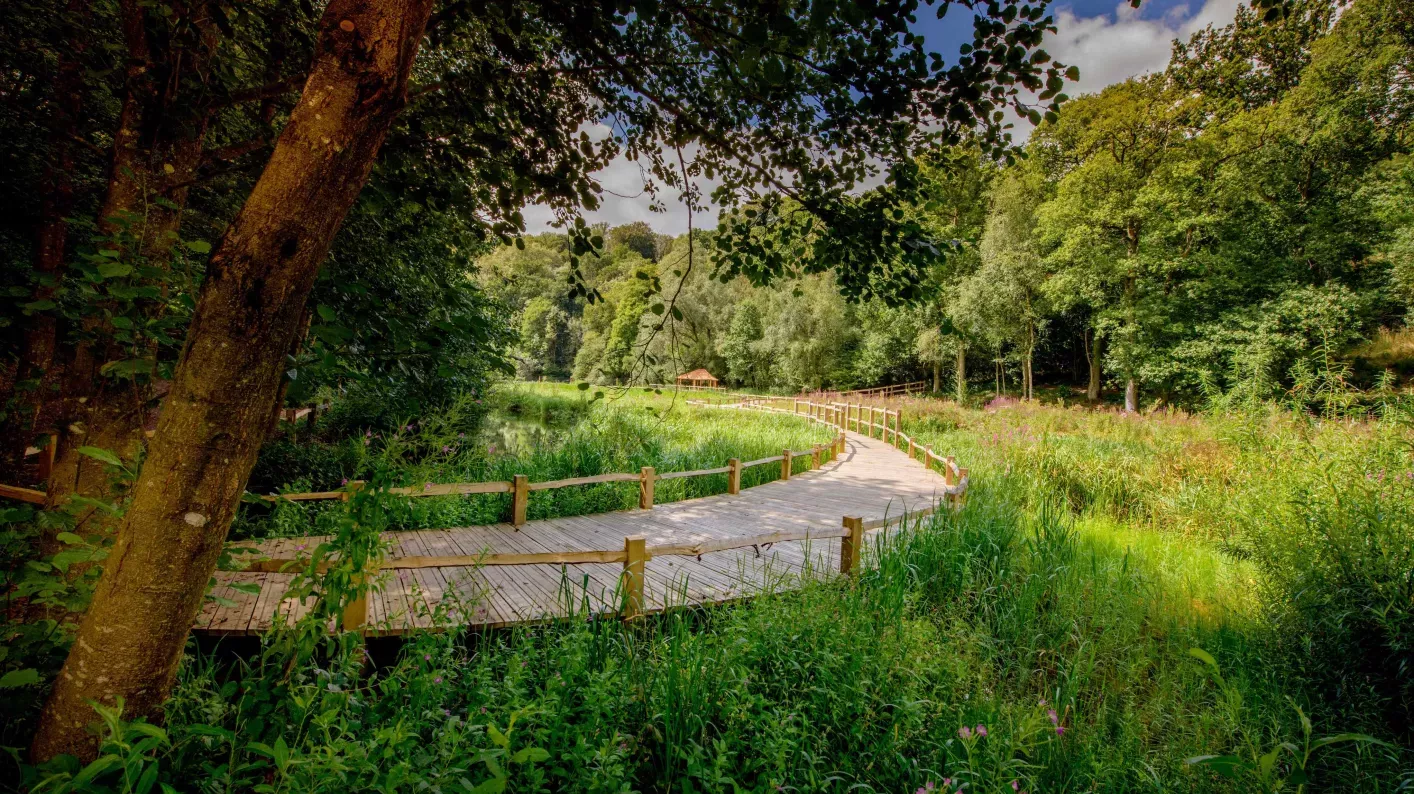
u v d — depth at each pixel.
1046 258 24.80
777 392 39.59
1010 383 34.09
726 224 3.24
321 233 1.41
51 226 4.01
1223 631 4.25
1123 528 7.46
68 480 2.34
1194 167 20.33
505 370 3.05
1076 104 23.97
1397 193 18.30
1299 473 4.53
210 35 2.53
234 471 1.45
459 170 3.01
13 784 1.78
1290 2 1.66
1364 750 2.92
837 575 4.37
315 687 1.86
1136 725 3.17
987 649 3.84
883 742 2.72
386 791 1.60
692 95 2.99
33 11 2.58
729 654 2.99
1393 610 3.30
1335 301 18.44
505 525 6.50
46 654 1.96
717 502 8.09
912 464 11.94
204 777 1.77
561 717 2.45
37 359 3.63
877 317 31.55
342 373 2.75
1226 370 20.17
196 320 1.39
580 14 2.29
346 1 1.35
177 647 1.50
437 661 2.79
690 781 2.38
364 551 2.08
